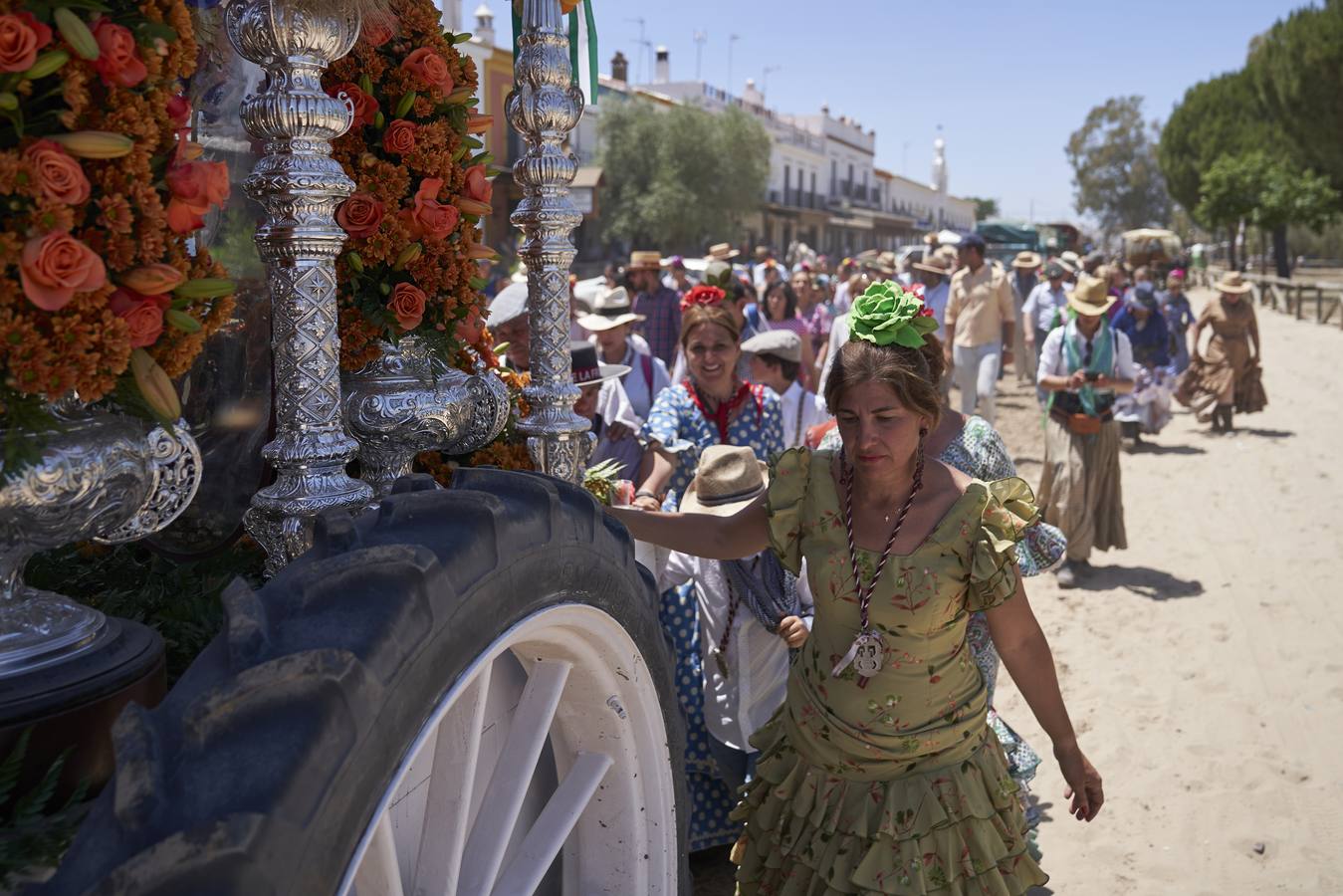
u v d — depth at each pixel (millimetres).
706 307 4172
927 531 2324
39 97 1298
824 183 69188
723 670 3494
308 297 1828
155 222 1392
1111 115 101688
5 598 1384
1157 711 5035
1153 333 11320
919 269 10461
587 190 26812
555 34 2576
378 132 2174
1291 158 41594
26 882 1108
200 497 2010
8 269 1267
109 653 1391
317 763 1188
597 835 2139
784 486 2463
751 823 2619
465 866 1804
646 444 4184
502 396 2521
